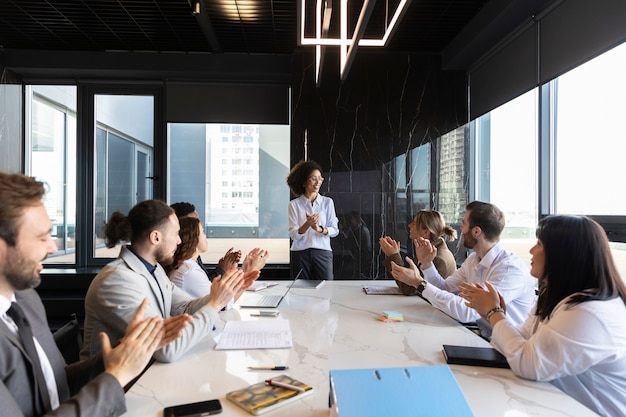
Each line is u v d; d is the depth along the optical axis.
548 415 1.05
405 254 5.09
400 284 2.62
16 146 5.31
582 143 3.17
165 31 4.71
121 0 4.05
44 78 5.43
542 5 3.55
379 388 0.95
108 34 4.81
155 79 5.50
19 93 5.37
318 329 1.82
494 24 3.91
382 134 5.11
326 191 5.08
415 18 4.29
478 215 2.27
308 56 5.09
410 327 1.86
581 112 3.18
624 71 2.74
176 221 1.83
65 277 4.94
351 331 1.79
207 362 1.42
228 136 5.65
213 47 5.00
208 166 5.63
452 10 4.13
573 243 1.35
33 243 0.96
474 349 1.48
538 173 3.64
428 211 2.97
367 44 2.37
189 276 2.31
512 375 1.31
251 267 2.61
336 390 0.94
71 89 5.51
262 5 4.13
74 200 5.51
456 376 1.30
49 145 5.53
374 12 4.10
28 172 5.52
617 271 1.34
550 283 1.40
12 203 0.93
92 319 1.63
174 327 1.28
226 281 1.68
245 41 4.95
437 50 5.08
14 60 5.14
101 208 5.54
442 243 2.91
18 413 0.85
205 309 1.58
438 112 5.12
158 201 1.81
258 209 5.71
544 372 1.24
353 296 2.57
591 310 1.24
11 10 4.25
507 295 2.09
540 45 3.63
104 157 5.54
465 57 4.74
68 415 0.92
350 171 5.09
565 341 1.23
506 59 4.22
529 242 3.80
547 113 3.62
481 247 2.29
